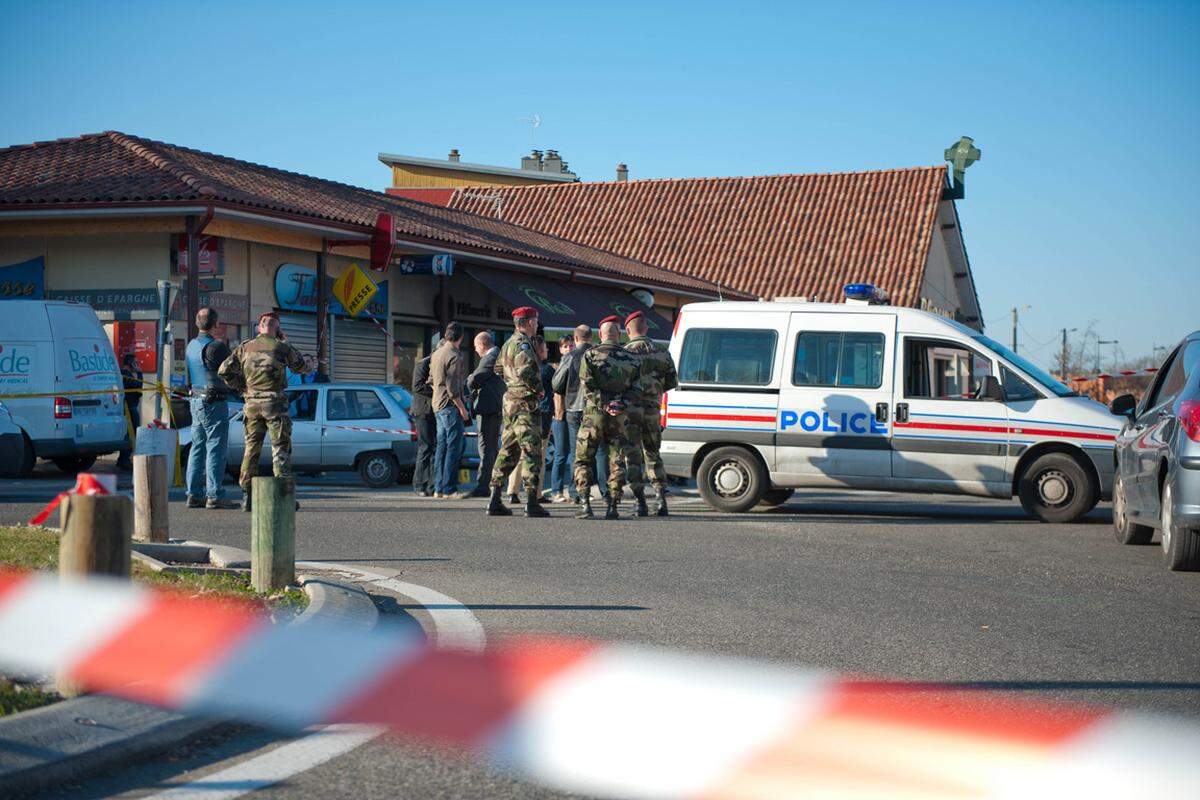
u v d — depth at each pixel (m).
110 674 7.75
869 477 21.34
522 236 51.25
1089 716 7.95
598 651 9.74
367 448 28.27
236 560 13.49
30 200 31.81
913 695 8.47
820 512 22.25
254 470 20.08
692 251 65.88
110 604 7.96
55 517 18.11
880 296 23.78
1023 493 20.81
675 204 70.12
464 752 7.02
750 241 66.00
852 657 9.70
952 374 21.30
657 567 14.49
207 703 7.48
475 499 23.30
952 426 21.03
